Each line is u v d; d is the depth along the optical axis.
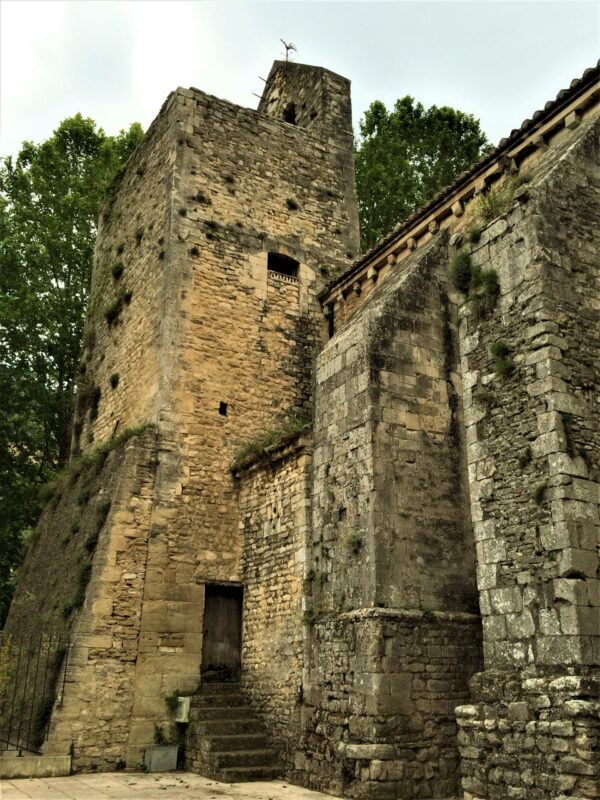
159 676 12.34
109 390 16.77
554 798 7.46
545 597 8.25
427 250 12.80
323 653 10.81
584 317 9.43
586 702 7.44
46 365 21.14
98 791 9.54
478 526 9.28
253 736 11.60
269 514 13.18
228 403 14.95
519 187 10.26
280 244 16.98
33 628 13.73
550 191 9.84
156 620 12.62
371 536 10.49
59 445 21.14
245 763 11.06
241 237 16.47
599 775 7.18
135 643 12.33
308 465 12.35
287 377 15.91
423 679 9.89
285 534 12.55
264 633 12.58
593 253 9.88
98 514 13.35
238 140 17.33
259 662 12.53
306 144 18.45
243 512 14.01
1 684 11.88
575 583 8.01
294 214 17.55
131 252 17.38
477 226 10.58
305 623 11.36
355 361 11.69
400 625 10.01
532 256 9.48
